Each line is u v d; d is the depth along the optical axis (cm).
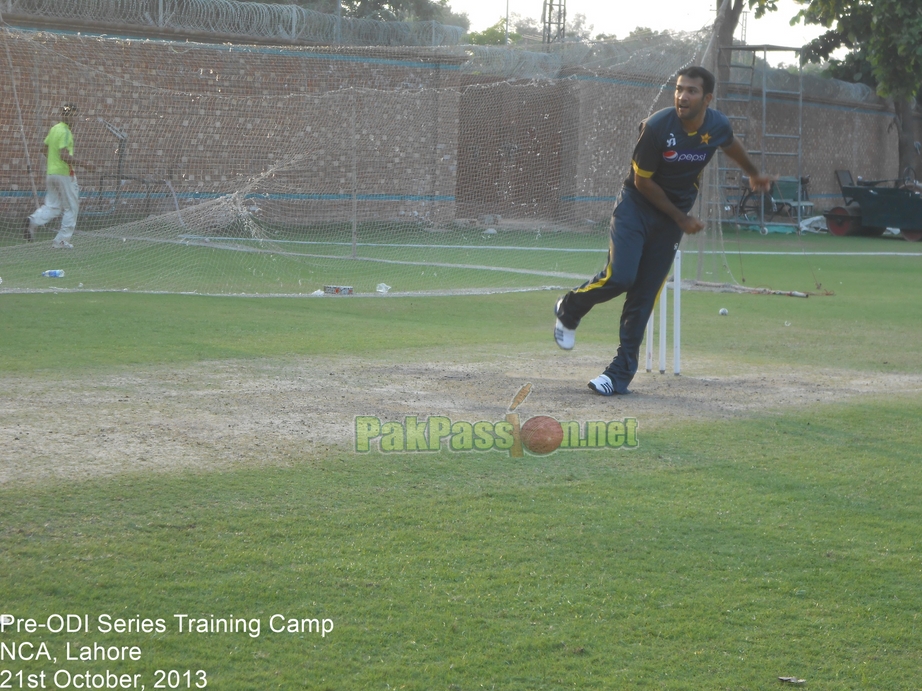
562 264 6538
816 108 13650
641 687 1114
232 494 1703
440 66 8531
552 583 1380
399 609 1289
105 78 7569
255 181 7788
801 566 1467
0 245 5912
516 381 2712
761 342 3606
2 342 3050
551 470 1908
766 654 1198
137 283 4794
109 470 1811
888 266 7219
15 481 1727
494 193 8394
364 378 2689
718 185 5781
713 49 5528
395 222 8425
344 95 8400
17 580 1337
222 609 1275
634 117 8094
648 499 1748
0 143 7112
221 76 8100
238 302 4253
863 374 2978
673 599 1343
